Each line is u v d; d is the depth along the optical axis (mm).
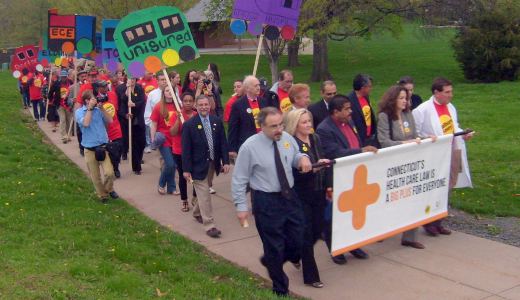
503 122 15984
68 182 10602
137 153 12117
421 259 7270
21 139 15000
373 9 26844
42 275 6004
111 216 8773
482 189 10008
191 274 6617
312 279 6531
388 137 7512
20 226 7695
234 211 9391
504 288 6441
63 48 15484
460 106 19188
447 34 33188
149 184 11266
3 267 6145
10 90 34125
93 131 9523
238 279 6703
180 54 9812
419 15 27328
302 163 5969
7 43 60531
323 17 24984
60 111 16344
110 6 30812
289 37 10539
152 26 9742
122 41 9711
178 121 9039
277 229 5992
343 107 6762
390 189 6891
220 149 8281
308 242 6453
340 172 6273
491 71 25328
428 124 8062
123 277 6152
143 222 8672
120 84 12664
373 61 36594
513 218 8742
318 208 6406
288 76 9352
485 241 7840
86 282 5977
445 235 8086
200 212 8445
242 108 8867
